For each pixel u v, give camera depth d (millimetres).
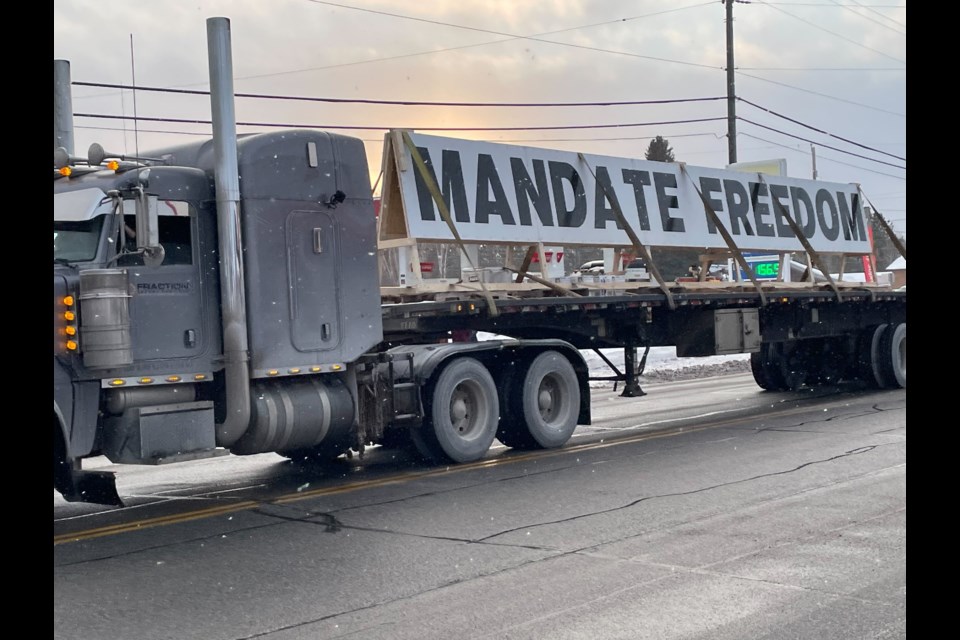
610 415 15828
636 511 8133
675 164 15898
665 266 39062
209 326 9242
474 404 11367
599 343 14359
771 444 11531
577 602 5688
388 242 12391
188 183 9195
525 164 13648
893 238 19125
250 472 11195
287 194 9766
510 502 8695
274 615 5637
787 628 5156
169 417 8805
